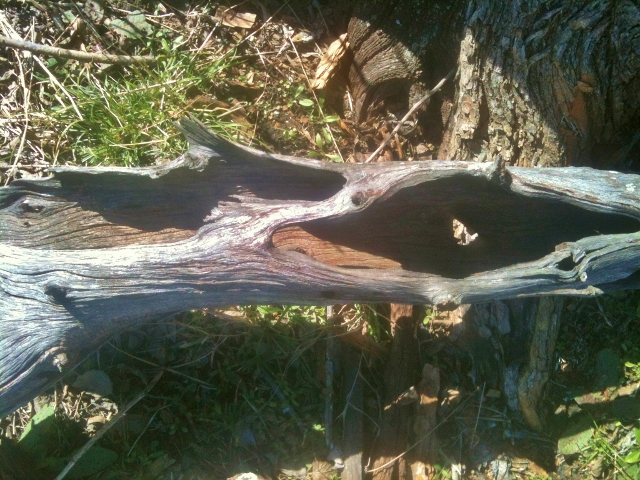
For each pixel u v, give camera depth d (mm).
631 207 772
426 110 1110
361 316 1019
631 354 1004
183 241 743
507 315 972
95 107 1052
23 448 898
